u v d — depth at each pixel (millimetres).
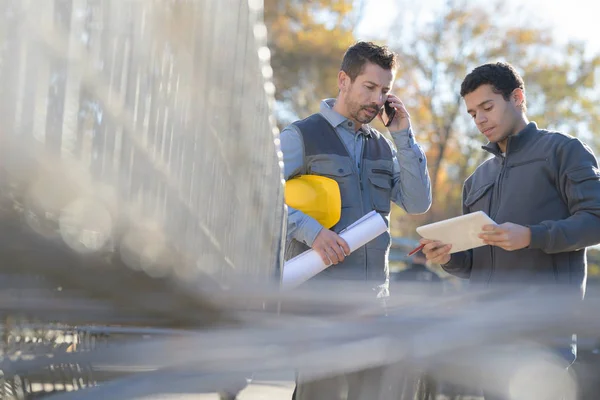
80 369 1491
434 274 6746
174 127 2295
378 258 4715
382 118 4879
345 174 4684
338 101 4781
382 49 4695
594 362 2932
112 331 1552
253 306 1735
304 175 4637
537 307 1607
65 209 1419
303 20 27281
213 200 2811
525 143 4398
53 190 1389
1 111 1244
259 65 3576
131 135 1917
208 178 2727
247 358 1409
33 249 1285
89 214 1526
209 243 2744
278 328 1537
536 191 4320
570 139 4293
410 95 30828
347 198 4676
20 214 1260
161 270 1724
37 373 1580
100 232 1535
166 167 2219
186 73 2369
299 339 1500
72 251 1379
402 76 30734
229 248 3127
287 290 1785
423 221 29953
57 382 1572
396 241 15180
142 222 1952
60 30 1487
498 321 1622
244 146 3312
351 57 4703
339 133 4754
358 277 4598
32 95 1371
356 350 1568
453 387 2020
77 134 1575
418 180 4820
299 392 3547
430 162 30703
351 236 4395
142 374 1331
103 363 1336
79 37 1589
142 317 1586
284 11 27172
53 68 1468
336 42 27172
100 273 1458
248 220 3539
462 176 30719
